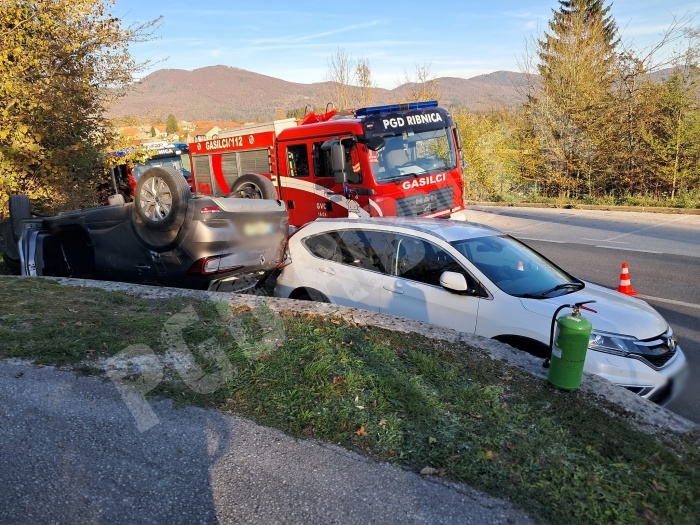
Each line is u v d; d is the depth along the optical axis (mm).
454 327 5531
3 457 3201
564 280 5863
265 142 12367
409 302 5875
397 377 4270
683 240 12969
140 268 6973
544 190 22391
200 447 3408
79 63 11742
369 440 3521
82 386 3922
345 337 5008
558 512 2969
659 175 18047
